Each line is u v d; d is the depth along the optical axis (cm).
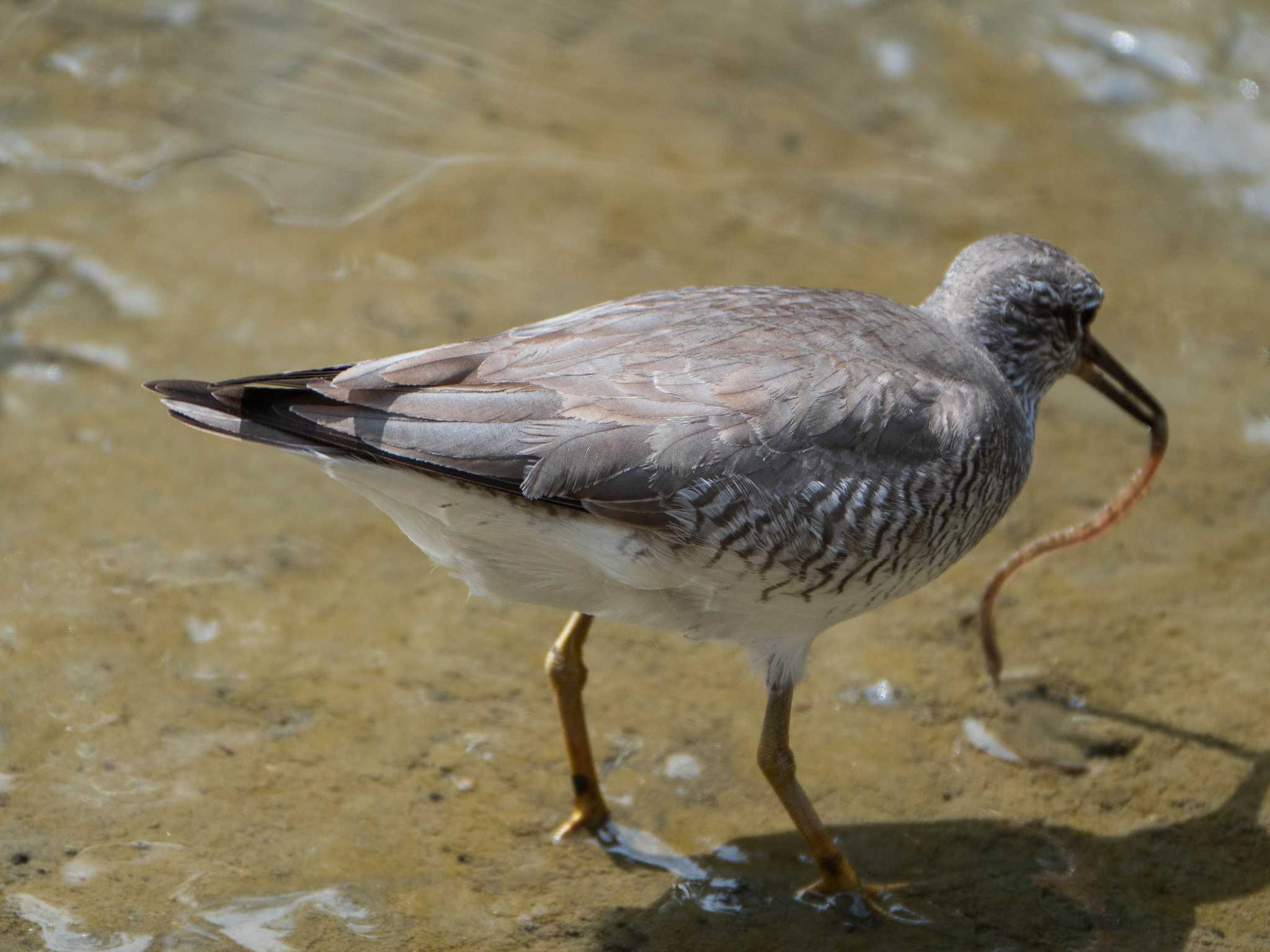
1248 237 1628
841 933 920
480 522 874
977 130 1727
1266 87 1788
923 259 1538
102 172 1512
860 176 1645
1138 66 1808
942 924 930
